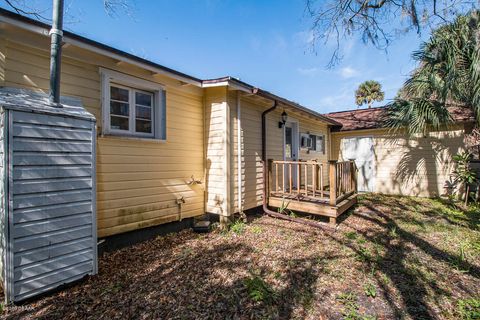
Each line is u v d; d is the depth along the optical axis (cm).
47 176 251
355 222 536
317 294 262
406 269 317
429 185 821
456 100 613
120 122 405
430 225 506
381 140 917
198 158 530
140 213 422
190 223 511
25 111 238
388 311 233
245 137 568
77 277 274
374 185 930
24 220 234
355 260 345
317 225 501
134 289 269
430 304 244
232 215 526
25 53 306
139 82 418
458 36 558
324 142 976
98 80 369
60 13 273
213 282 285
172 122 478
